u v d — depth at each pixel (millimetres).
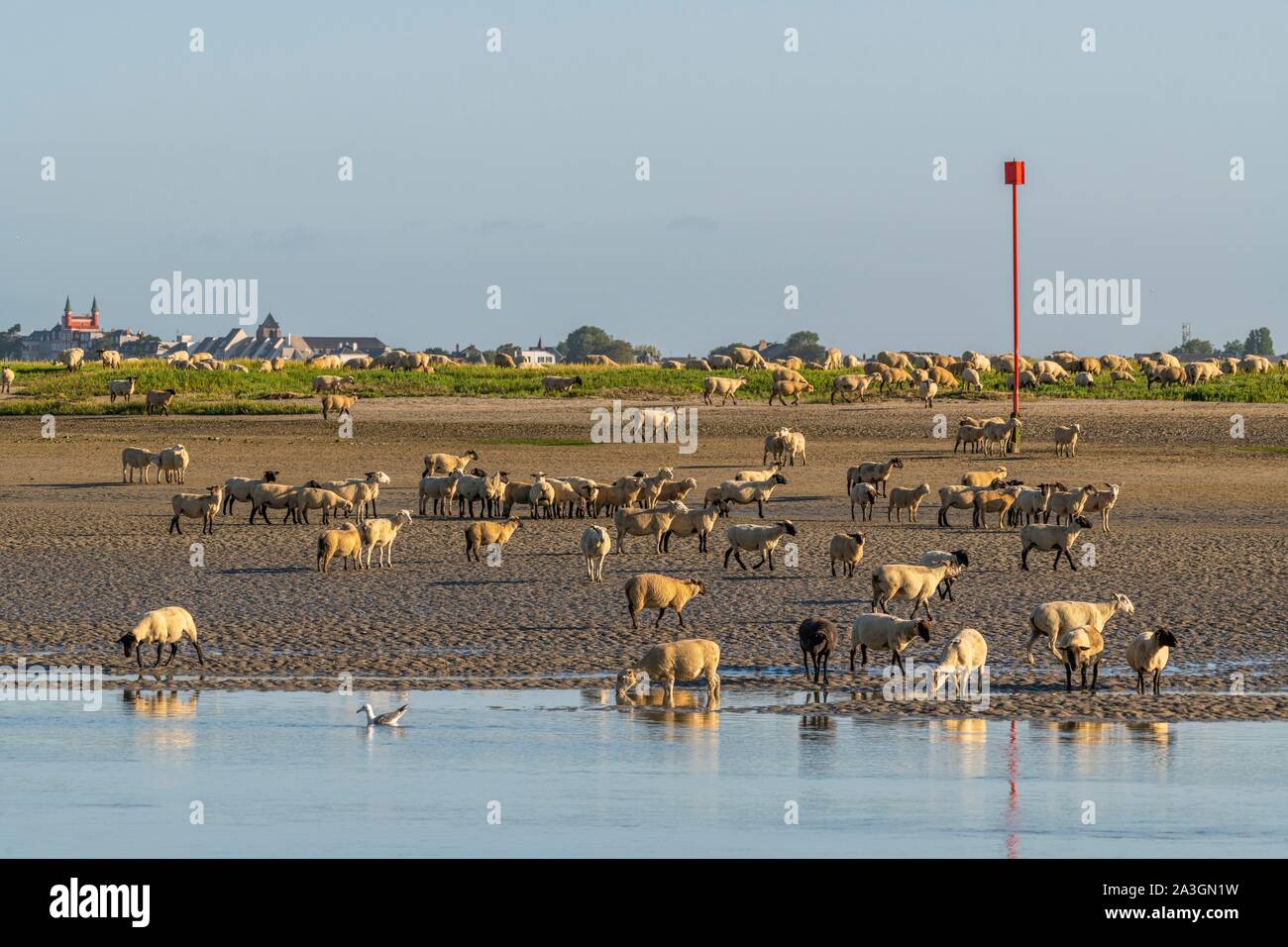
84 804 18594
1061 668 26312
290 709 23406
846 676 25703
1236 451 67562
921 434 74812
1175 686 24875
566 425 79000
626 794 18875
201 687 24969
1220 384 97875
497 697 24250
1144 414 79562
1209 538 42875
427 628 29938
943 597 32875
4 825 17844
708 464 64438
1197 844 17047
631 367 119812
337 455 67875
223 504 51531
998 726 22297
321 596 33531
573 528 45344
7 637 29125
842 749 21016
